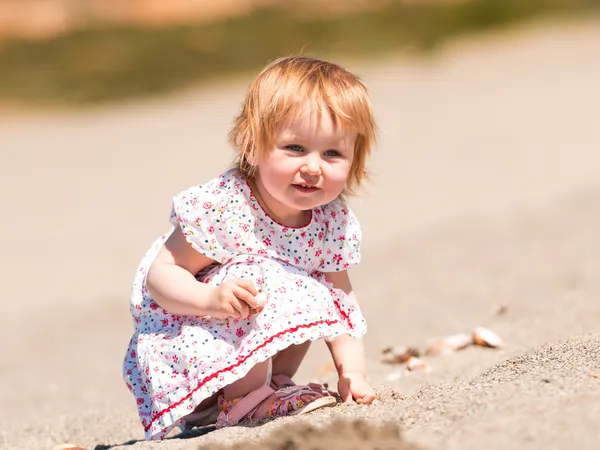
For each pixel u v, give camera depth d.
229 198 3.81
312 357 6.22
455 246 9.16
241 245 3.81
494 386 3.24
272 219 3.85
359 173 3.94
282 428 2.87
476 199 11.24
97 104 22.80
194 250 3.81
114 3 31.95
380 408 3.35
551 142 14.41
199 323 3.74
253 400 3.66
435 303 7.16
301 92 3.63
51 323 8.07
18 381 6.42
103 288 9.13
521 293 7.00
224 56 27.38
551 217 9.82
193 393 3.59
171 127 18.84
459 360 5.03
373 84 21.77
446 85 21.11
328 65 3.82
